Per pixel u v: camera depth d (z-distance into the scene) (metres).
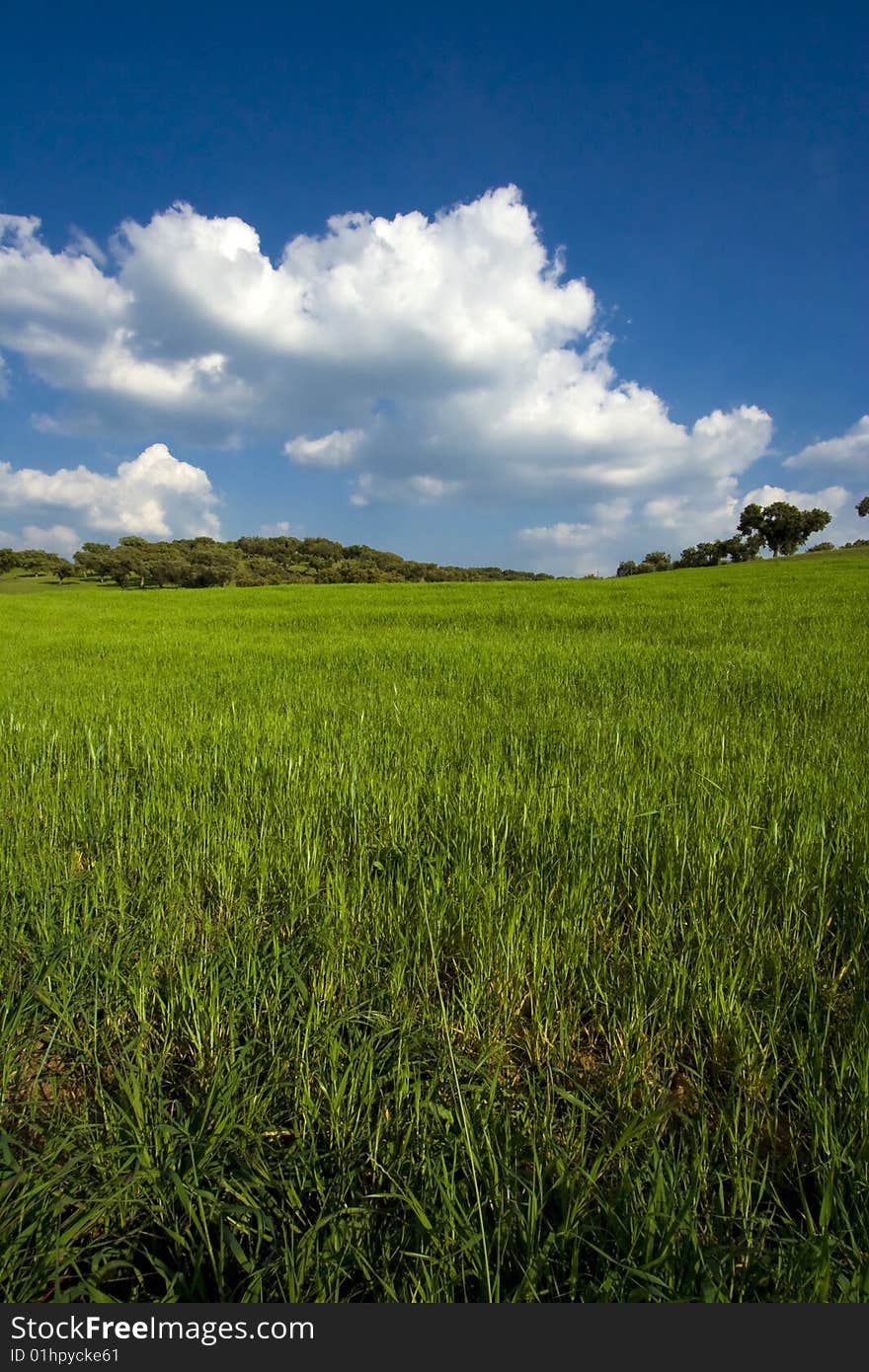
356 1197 1.48
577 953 2.29
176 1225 1.45
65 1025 2.02
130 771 4.41
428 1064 1.87
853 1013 2.02
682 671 7.95
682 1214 1.32
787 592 23.06
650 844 3.02
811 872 2.76
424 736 5.04
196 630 17.78
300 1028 1.96
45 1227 1.42
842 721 5.41
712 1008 2.02
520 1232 1.37
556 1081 1.88
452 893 2.63
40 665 10.58
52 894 2.70
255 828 3.29
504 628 16.05
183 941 2.43
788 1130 1.73
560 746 4.66
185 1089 1.85
